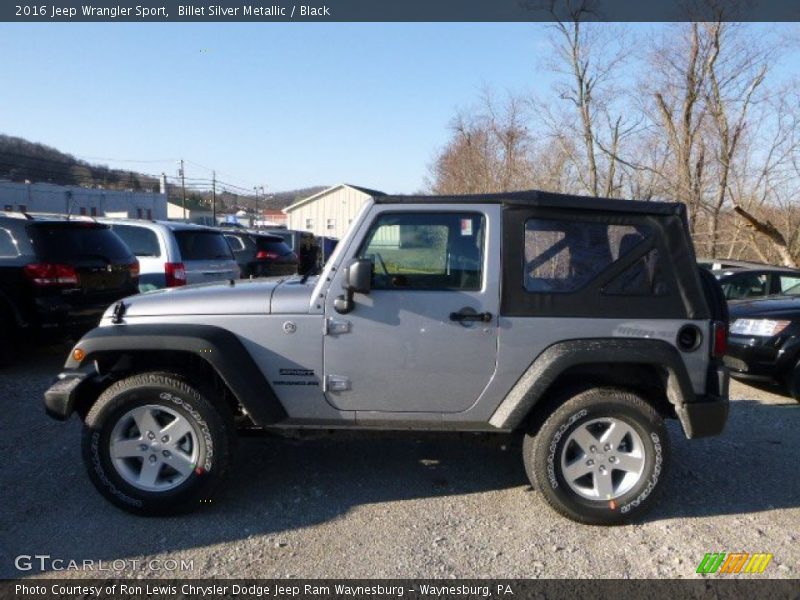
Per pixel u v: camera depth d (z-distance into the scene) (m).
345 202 49.75
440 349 3.40
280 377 3.47
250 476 4.02
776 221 14.42
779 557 3.12
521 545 3.21
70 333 6.52
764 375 6.03
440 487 3.91
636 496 3.39
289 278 4.13
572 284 3.42
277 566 2.97
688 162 17.00
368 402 3.48
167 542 3.17
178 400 3.36
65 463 4.14
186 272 8.38
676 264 3.43
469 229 3.44
